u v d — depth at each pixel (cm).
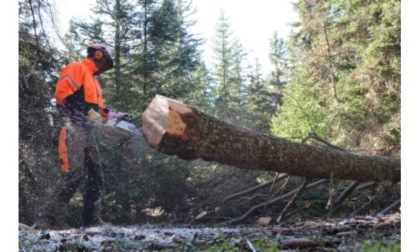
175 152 329
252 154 345
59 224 477
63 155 467
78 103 475
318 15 906
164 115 319
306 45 999
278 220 514
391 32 739
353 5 812
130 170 627
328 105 843
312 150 384
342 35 863
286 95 873
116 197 629
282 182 657
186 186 653
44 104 572
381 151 704
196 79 886
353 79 791
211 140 327
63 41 629
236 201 644
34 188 533
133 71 745
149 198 646
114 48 740
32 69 586
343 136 768
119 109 729
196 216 643
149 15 751
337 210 628
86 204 480
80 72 476
